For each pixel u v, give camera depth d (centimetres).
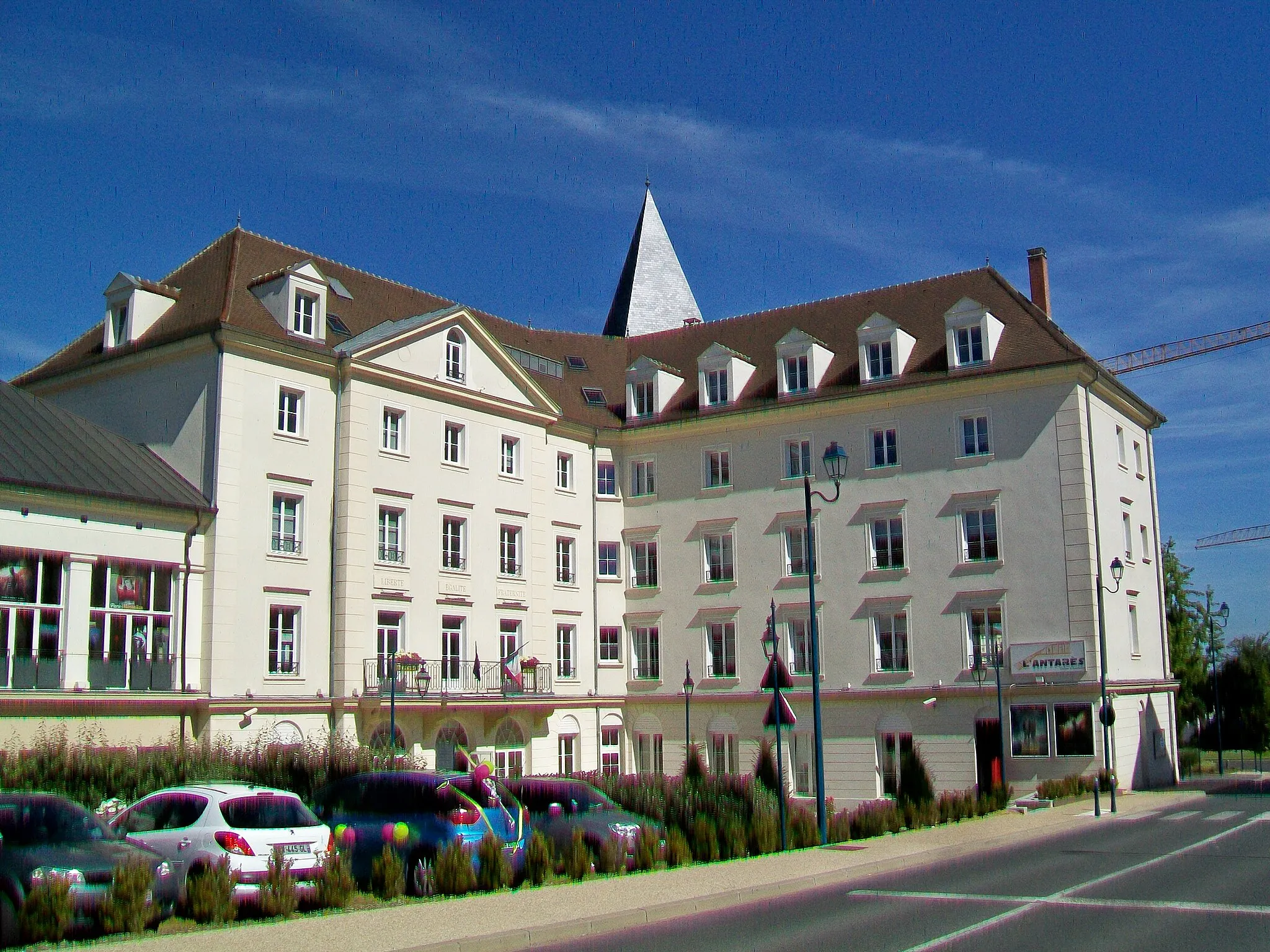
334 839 1791
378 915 1462
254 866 1598
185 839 1634
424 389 3919
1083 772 3775
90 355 3772
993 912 1475
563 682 4428
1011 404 4056
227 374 3397
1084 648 3809
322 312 3725
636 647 4678
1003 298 4331
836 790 4178
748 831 2245
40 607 2952
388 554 3766
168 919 1522
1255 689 6931
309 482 3584
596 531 4666
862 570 4241
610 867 1970
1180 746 7244
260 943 1277
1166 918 1405
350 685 3556
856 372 4412
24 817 1464
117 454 3309
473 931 1342
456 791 1845
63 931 1329
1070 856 2112
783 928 1388
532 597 4266
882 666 4172
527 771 4166
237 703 3288
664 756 4553
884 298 4681
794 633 4350
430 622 3862
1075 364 3912
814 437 4397
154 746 2847
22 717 2836
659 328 5638
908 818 2716
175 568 3256
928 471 4169
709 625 4525
